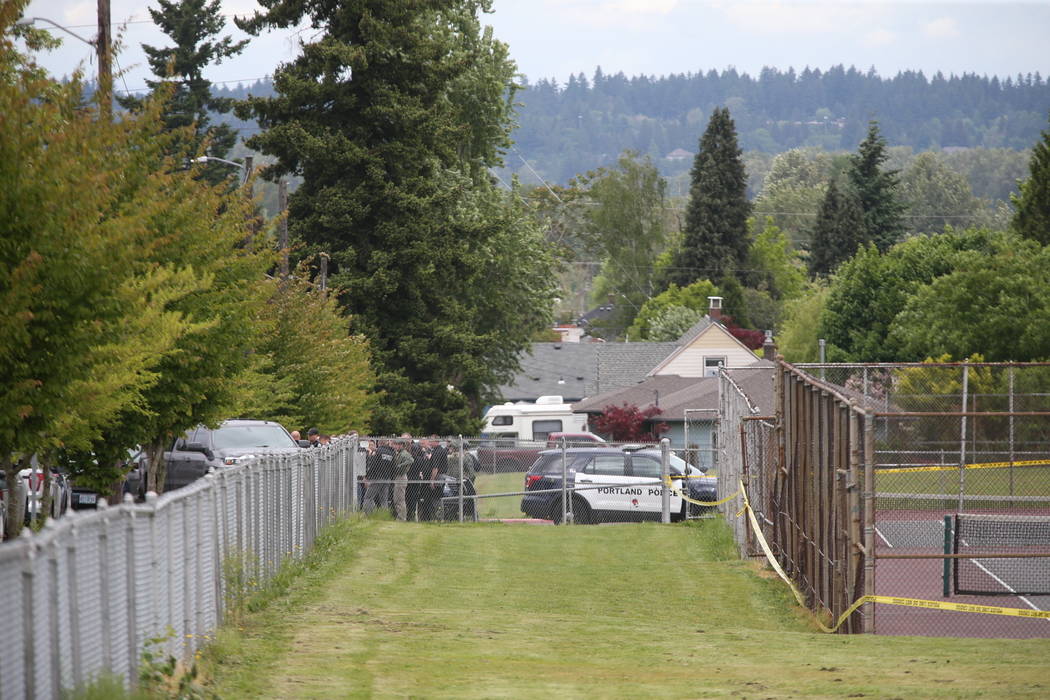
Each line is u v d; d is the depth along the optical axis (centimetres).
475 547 9025
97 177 4759
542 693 3722
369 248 17238
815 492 6341
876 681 3894
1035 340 17775
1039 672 3988
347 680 3850
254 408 10331
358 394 13175
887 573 7931
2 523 7238
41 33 8181
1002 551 8625
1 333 4400
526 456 15538
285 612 5422
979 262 18838
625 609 6391
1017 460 12900
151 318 5350
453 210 18350
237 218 7919
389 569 7506
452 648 4609
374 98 17275
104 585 3055
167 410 7100
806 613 6256
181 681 3478
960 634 5969
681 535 10100
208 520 4428
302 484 7550
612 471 11800
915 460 13125
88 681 2877
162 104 6625
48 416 4756
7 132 4431
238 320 7338
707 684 3900
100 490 7038
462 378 18725
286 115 17425
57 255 4600
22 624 2500
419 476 11738
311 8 17762
